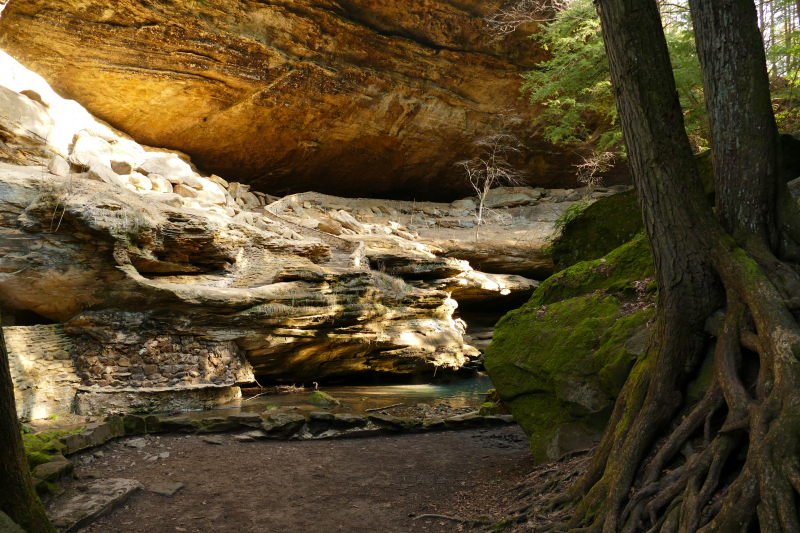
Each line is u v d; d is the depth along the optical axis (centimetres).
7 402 367
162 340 1101
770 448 310
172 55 1830
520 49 2369
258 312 1232
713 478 342
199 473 681
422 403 1260
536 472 567
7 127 1277
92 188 1103
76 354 1022
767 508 292
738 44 451
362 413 1067
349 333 1497
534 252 2323
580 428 571
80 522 492
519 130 2623
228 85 1984
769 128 451
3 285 976
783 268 411
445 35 2248
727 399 376
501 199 2809
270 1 1886
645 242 689
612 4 435
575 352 596
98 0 1628
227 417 884
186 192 1727
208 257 1342
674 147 436
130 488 587
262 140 2250
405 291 1708
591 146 2672
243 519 538
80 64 1742
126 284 1060
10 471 362
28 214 1009
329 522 529
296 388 1409
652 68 432
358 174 2612
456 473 689
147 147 2044
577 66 1825
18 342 923
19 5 1558
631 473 399
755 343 381
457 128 2511
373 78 2198
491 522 476
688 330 435
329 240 1902
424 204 2766
